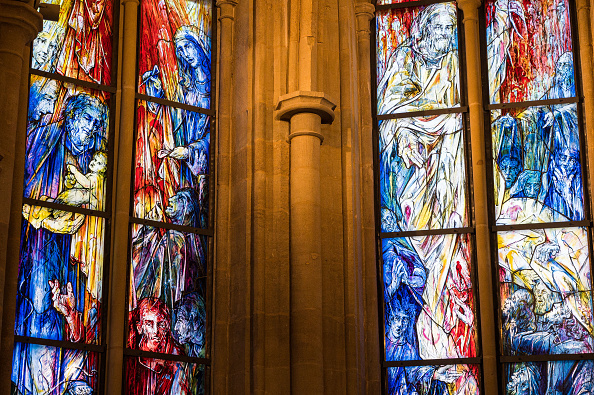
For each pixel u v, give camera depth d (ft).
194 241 44.45
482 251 44.83
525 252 45.03
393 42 48.57
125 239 42.98
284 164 43.62
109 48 45.80
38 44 44.34
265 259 42.55
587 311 43.91
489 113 47.16
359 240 44.11
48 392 40.16
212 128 46.37
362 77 47.50
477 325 44.19
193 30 47.47
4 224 38.37
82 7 45.73
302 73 44.34
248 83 45.09
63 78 44.34
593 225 44.93
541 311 44.14
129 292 42.63
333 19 46.11
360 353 42.57
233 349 42.22
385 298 45.11
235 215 43.96
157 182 44.62
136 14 46.24
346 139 44.50
